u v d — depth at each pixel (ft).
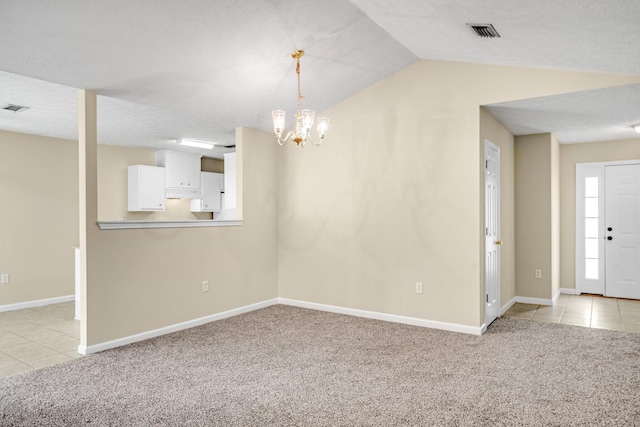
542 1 7.32
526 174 18.57
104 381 9.86
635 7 6.89
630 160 18.95
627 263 19.16
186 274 14.53
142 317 13.12
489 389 9.32
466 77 13.64
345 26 11.51
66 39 9.58
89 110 11.82
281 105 15.61
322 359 11.29
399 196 15.05
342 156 16.46
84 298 11.74
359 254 16.03
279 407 8.53
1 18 8.61
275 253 18.34
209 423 7.89
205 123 16.81
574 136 18.47
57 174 19.30
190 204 25.58
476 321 13.50
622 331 13.85
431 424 7.82
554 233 18.66
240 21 10.36
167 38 10.34
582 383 9.61
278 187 18.40
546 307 17.61
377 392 9.21
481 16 8.78
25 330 14.39
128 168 22.03
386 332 13.82
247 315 16.26
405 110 14.90
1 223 17.52
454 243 13.89
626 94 11.95
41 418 8.09
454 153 13.88
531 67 12.41
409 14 10.02
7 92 12.77
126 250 12.71
